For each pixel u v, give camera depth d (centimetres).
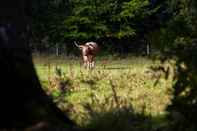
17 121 877
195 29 910
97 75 2820
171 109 938
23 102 897
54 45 7906
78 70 3641
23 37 947
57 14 7838
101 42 7688
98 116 1062
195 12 912
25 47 944
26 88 910
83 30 7506
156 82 959
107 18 7331
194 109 911
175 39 920
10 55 905
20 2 954
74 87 2120
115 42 7669
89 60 4950
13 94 890
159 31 923
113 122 1018
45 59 6494
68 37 7662
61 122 931
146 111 1368
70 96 1833
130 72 3059
